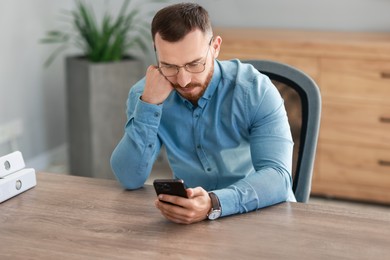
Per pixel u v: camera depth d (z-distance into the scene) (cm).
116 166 201
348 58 387
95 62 434
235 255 157
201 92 198
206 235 168
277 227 172
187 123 205
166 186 175
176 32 177
